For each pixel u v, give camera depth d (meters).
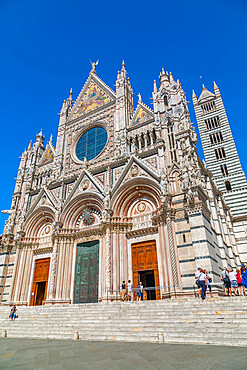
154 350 11.35
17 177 47.81
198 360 9.27
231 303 16.95
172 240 26.80
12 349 13.64
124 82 44.62
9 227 41.97
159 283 27.64
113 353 11.12
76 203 37.12
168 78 39.59
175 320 15.98
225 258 31.45
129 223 32.22
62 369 8.97
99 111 45.41
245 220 49.38
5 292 37.31
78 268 34.06
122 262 30.36
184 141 31.16
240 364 8.47
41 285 37.88
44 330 19.47
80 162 42.59
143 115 39.91
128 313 19.09
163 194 29.05
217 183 61.84
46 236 39.03
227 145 65.81
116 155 38.16
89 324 18.47
